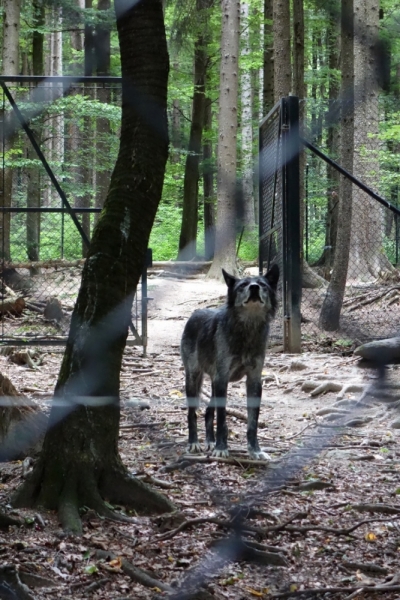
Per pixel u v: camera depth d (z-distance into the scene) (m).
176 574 3.73
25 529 4.14
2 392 5.56
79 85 10.60
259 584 3.70
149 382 9.12
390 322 11.12
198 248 19.27
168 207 25.67
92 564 3.78
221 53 18.98
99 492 4.50
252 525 4.36
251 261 17.94
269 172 11.89
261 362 5.99
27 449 5.57
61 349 11.17
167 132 4.51
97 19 7.18
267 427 7.10
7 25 17.59
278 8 13.84
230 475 5.44
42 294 14.68
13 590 3.36
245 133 27.70
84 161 19.02
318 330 11.99
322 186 19.70
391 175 17.94
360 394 7.92
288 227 10.89
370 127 15.59
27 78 9.39
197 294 16.06
